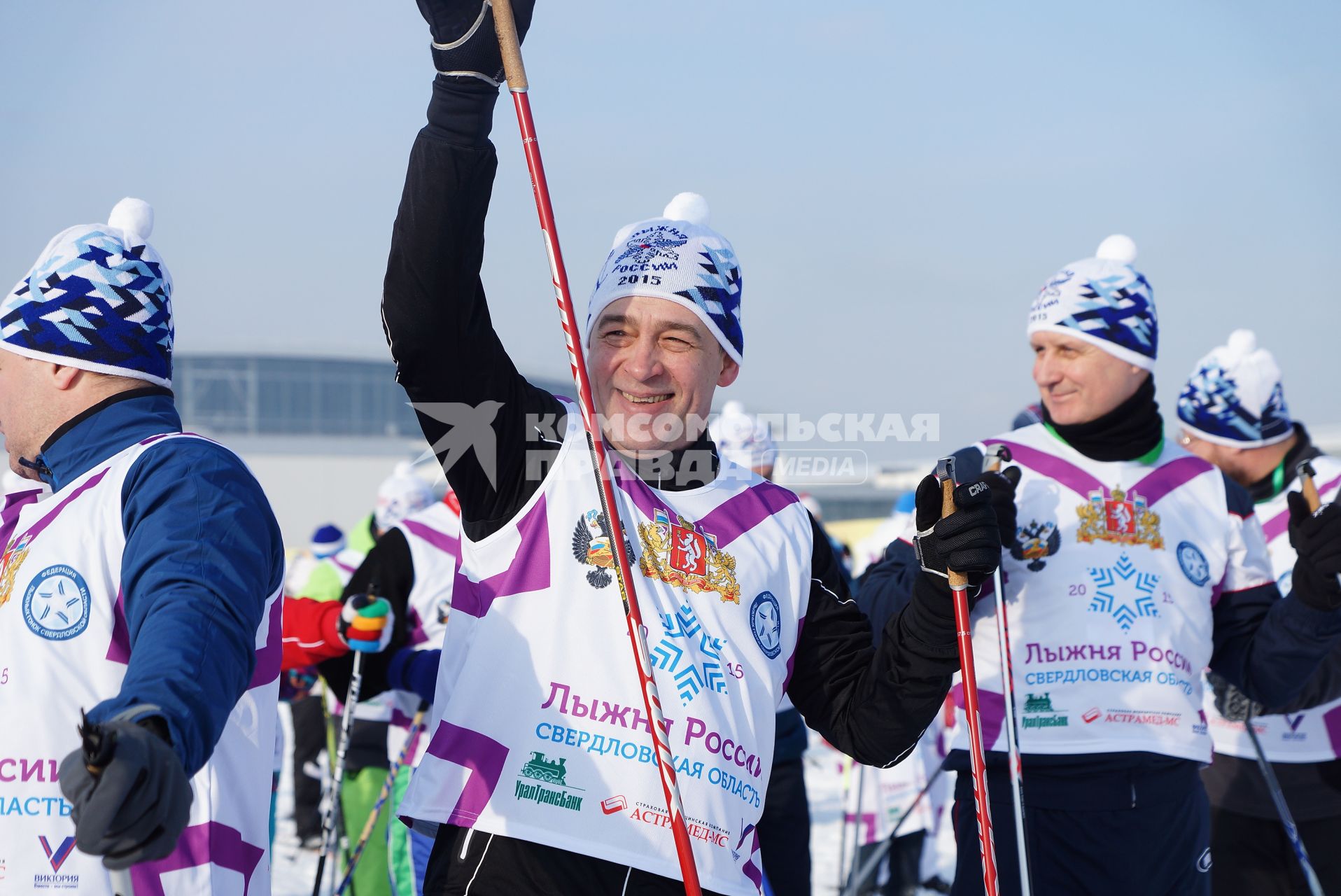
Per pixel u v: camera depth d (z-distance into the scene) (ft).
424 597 18.97
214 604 7.73
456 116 8.61
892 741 9.80
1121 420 13.92
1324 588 13.10
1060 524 13.51
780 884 18.30
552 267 8.82
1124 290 13.73
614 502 8.66
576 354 8.76
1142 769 13.07
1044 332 13.91
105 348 9.14
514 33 8.54
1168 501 13.85
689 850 8.35
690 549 9.41
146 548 8.05
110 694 8.52
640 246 9.70
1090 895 12.99
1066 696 13.17
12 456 9.75
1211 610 13.93
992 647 13.42
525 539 9.33
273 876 28.58
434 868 9.12
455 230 8.62
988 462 12.97
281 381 217.15
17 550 8.75
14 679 8.43
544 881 8.78
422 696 18.04
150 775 6.12
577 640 9.11
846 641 10.12
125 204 9.72
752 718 9.27
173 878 8.59
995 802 13.24
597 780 8.88
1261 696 14.25
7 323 9.21
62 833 8.34
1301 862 16.28
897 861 24.68
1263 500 18.98
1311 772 17.51
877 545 32.81
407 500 30.14
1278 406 18.57
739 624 9.37
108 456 9.06
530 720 9.02
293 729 31.19
